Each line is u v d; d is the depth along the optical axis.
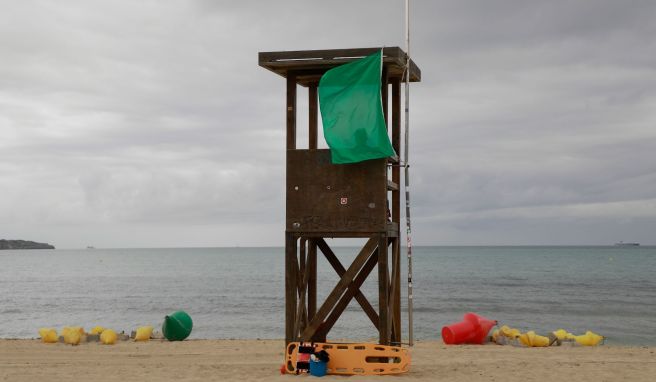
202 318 45.00
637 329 37.56
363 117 12.22
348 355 12.74
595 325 39.69
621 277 97.62
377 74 12.27
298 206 12.64
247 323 41.38
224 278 100.81
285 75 13.37
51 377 13.32
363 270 13.45
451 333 21.83
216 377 13.04
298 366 12.61
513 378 12.98
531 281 88.12
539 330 37.59
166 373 13.72
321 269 136.50
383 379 12.17
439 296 63.50
